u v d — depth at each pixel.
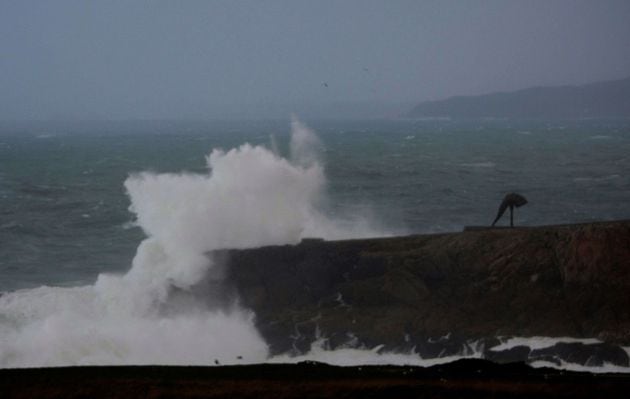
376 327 56.38
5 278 82.75
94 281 81.69
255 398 37.41
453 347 53.69
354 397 37.22
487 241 60.56
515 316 55.88
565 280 56.84
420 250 61.09
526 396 36.62
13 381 40.00
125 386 38.84
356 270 61.44
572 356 51.09
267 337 57.50
